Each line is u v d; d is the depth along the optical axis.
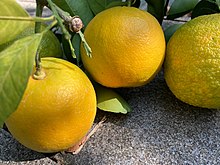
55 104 0.21
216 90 0.25
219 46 0.24
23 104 0.21
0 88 0.17
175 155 0.26
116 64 0.24
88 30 0.25
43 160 0.25
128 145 0.26
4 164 0.25
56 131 0.22
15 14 0.17
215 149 0.26
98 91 0.27
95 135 0.27
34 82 0.21
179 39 0.26
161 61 0.26
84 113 0.22
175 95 0.27
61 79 0.22
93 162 0.25
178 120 0.28
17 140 0.24
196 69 0.25
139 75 0.25
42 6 0.20
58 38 0.31
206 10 0.31
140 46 0.24
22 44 0.17
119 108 0.27
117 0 0.31
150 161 0.25
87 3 0.29
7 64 0.17
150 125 0.28
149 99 0.30
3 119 0.17
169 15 0.33
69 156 0.26
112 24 0.24
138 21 0.24
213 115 0.28
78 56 0.28
